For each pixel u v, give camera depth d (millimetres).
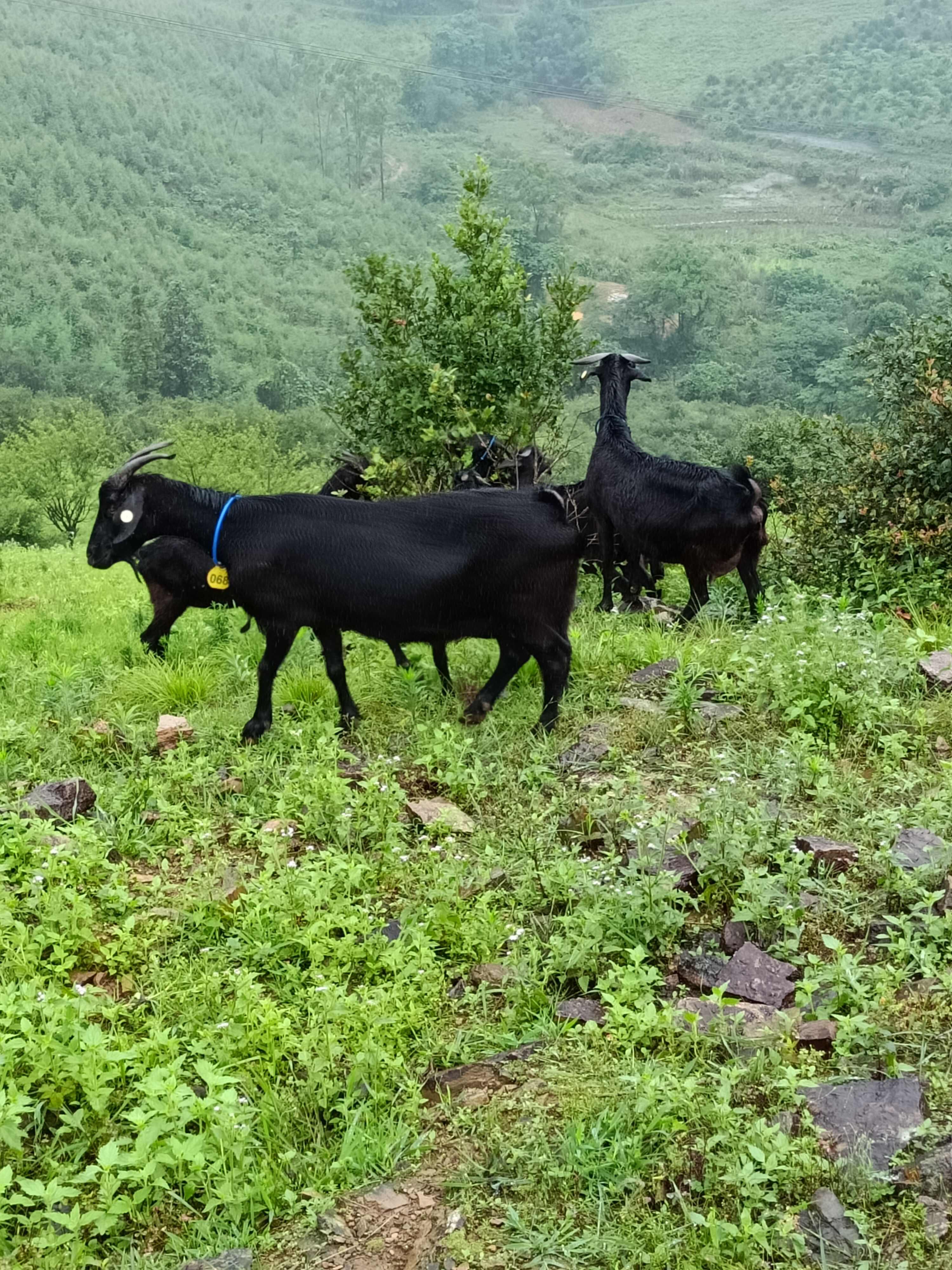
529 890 5336
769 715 7066
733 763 6434
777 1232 3367
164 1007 4633
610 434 9898
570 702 7500
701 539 9164
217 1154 3789
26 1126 4152
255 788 6656
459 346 11742
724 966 4609
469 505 6992
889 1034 4125
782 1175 3553
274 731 7465
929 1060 4047
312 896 5141
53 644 11484
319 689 8133
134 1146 3928
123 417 80188
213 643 9914
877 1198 3488
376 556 6945
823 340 132625
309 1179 3793
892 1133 3654
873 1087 3826
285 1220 3674
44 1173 3932
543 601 6953
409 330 11961
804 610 8508
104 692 8641
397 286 11914
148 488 7289
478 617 7035
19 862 5684
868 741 6664
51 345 153875
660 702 7352
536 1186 3660
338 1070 4258
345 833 5887
